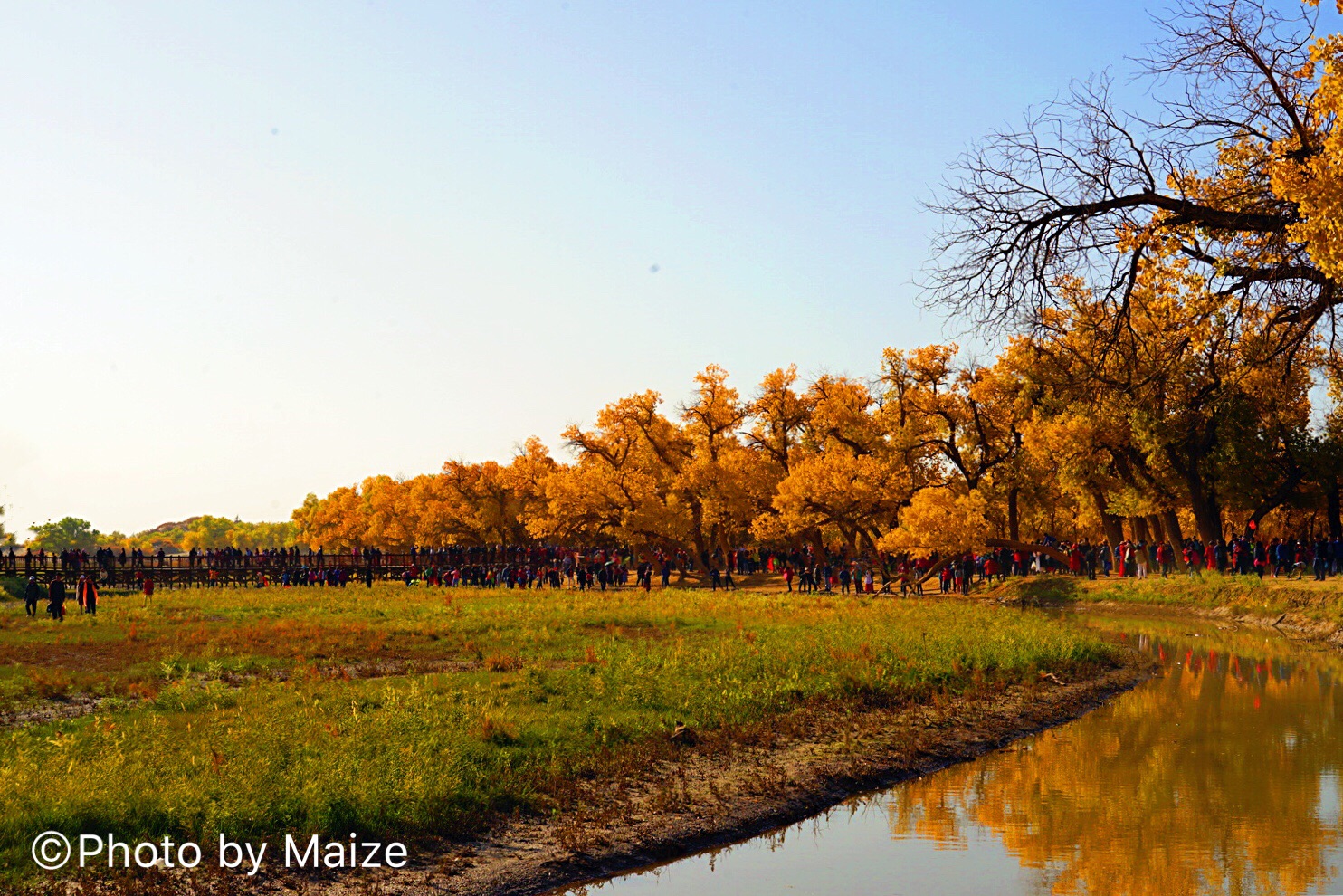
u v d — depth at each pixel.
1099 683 25.06
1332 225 19.72
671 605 47.47
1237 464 47.78
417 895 10.64
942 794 15.40
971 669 25.31
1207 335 25.70
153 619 39.78
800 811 14.25
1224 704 22.81
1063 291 24.67
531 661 24.89
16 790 11.55
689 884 11.57
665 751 16.28
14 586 60.44
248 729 14.93
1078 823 13.82
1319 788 15.45
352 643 30.27
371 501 145.75
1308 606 38.41
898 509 68.50
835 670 23.23
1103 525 59.97
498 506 113.38
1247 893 11.11
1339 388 37.12
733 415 83.69
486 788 13.43
